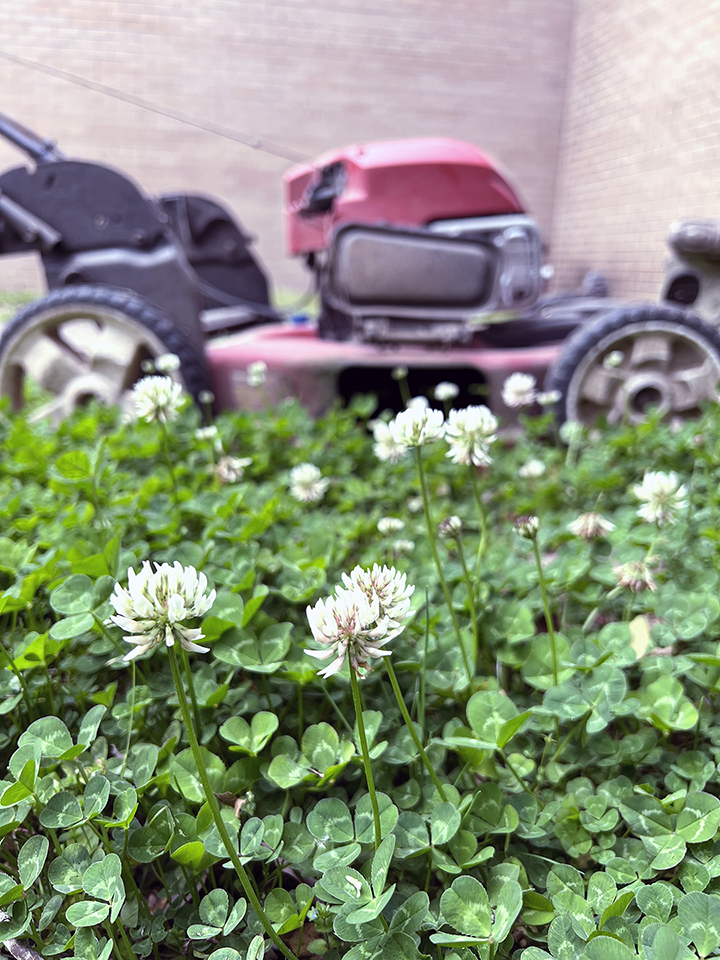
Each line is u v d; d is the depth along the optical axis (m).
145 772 0.25
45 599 0.36
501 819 0.24
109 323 0.71
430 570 0.38
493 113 1.45
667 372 0.71
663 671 0.29
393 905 0.21
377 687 0.31
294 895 0.25
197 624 0.31
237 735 0.26
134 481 0.54
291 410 0.71
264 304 1.05
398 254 0.73
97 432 0.65
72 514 0.41
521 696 0.33
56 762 0.25
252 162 1.33
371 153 0.78
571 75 1.48
